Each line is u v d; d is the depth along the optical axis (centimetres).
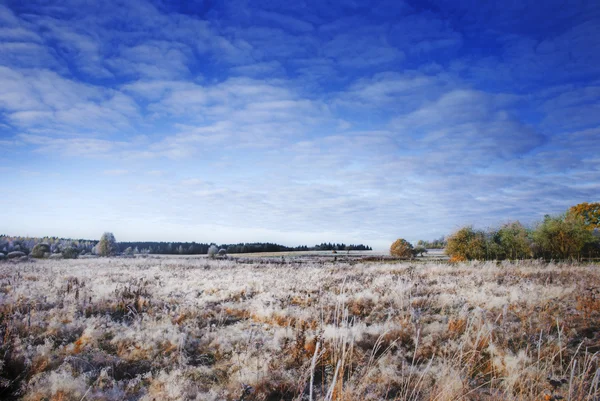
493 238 3322
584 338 659
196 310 1043
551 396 408
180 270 2744
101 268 2934
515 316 839
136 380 558
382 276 1848
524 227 3238
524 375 502
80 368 591
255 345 715
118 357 659
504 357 561
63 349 680
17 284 1577
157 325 879
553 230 3044
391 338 714
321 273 2230
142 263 3934
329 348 638
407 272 2047
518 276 1591
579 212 4328
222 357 685
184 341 743
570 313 828
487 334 647
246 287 1565
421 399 471
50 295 1250
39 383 519
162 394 500
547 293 1064
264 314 987
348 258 5169
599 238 3209
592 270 1698
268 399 516
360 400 457
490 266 2070
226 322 980
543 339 668
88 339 748
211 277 2125
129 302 1138
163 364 643
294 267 3059
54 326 810
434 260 4156
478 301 1010
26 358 601
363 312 1017
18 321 827
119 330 846
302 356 643
